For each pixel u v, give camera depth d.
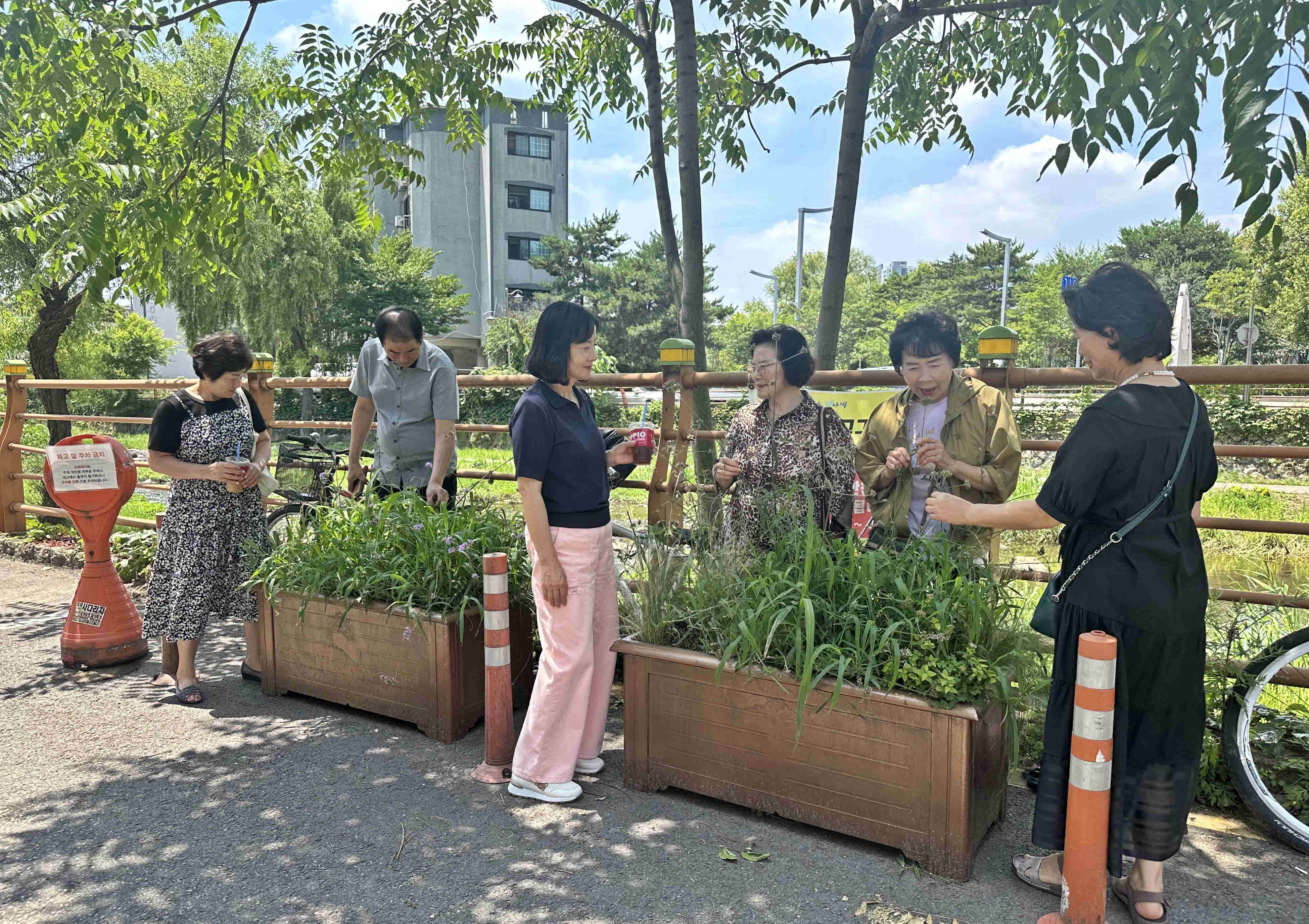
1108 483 2.20
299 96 6.16
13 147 5.72
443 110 7.02
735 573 3.02
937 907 2.41
